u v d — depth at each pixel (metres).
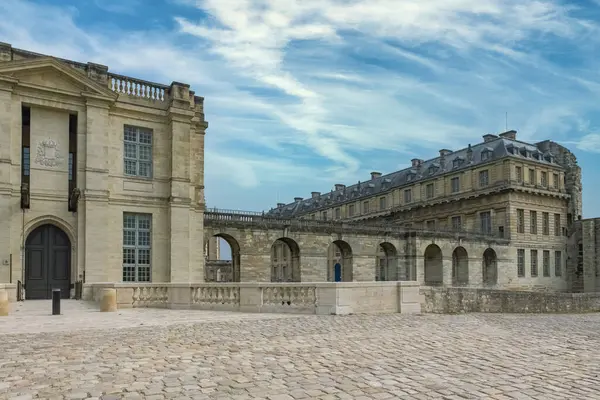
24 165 25.80
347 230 51.06
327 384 7.62
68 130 26.84
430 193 68.25
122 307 20.81
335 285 17.52
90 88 26.77
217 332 13.02
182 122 29.77
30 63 24.89
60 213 26.12
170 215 29.00
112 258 27.34
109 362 9.12
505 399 6.93
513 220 59.09
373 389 7.36
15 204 24.66
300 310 18.09
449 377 8.20
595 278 61.78
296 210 104.38
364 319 16.22
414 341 11.95
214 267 69.25
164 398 6.80
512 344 12.01
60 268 26.22
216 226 42.78
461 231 57.28
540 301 28.89
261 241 45.12
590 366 9.40
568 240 65.88
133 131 29.16
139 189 28.67
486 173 61.44
